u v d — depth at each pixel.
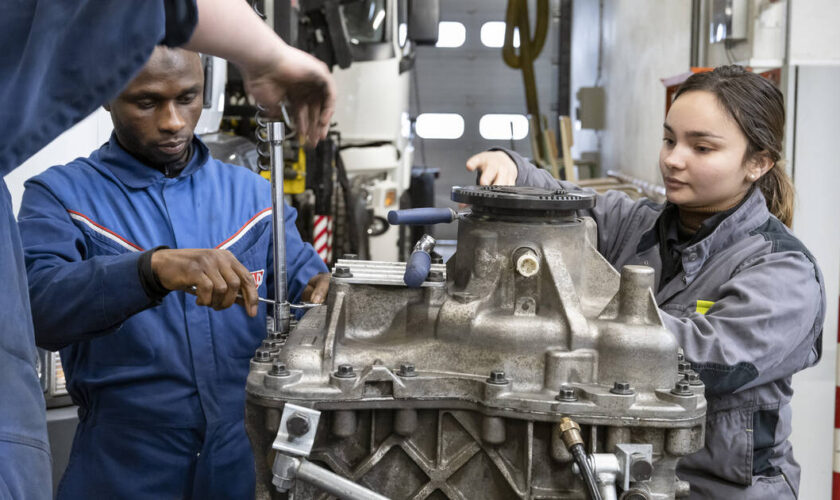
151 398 1.71
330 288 1.31
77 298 1.44
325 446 1.22
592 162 10.38
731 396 1.57
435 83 12.26
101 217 1.71
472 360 1.23
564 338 1.21
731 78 1.71
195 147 1.83
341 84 5.99
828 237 3.16
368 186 6.13
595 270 1.38
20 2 0.84
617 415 1.14
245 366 1.80
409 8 6.07
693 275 1.71
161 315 1.72
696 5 5.79
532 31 12.16
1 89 0.85
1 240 0.94
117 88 0.88
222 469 1.75
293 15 4.11
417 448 1.23
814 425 2.71
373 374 1.18
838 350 2.28
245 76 1.06
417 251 1.31
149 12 0.84
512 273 1.27
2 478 0.88
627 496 1.11
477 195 1.30
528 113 11.22
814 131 3.17
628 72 8.59
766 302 1.50
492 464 1.22
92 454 1.72
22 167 2.22
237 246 1.81
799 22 3.59
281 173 1.36
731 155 1.68
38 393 0.96
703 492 1.60
